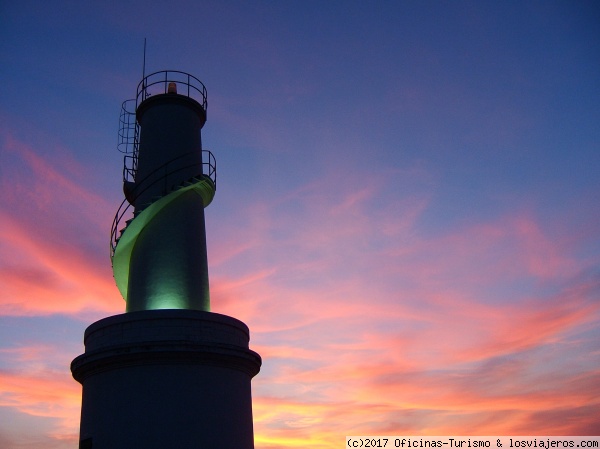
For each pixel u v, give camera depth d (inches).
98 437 831.7
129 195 1037.2
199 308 943.7
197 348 853.8
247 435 890.1
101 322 890.7
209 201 1066.7
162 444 810.2
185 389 840.9
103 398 848.3
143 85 1104.2
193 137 1055.0
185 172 1006.4
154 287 926.4
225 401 866.8
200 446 823.1
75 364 898.1
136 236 975.0
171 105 1055.0
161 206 968.3
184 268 948.6
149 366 845.8
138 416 822.5
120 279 1009.5
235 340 911.0
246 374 928.3
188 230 978.1
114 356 844.6
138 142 1101.7
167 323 868.0
